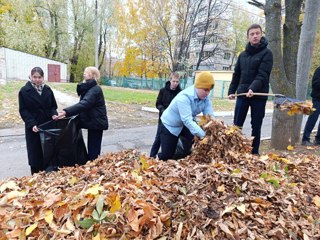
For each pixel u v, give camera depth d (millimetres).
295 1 5246
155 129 8656
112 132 8055
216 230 1911
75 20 34000
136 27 34000
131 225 1817
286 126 5273
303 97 6176
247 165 2924
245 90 4094
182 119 3295
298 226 2068
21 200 2238
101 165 3133
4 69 23438
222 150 3057
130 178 2486
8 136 7273
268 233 1959
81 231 1854
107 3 34781
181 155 3658
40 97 3996
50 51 33562
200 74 3332
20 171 4660
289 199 2342
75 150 3918
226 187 2369
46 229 1910
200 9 29766
